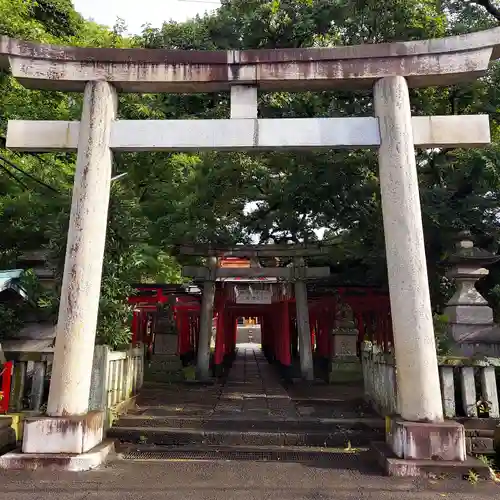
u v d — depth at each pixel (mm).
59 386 6207
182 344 20719
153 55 6910
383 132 6711
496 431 6797
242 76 6898
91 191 6574
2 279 8453
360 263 15656
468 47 6621
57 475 5703
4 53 6766
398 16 11242
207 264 15930
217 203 14789
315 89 7273
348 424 8023
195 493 5234
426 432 5898
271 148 6879
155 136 6805
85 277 6379
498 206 12016
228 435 7523
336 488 5395
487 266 12617
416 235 6402
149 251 14484
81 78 6906
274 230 16594
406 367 6195
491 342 9539
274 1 12016
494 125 12625
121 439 7523
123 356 8703
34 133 6898
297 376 16906
